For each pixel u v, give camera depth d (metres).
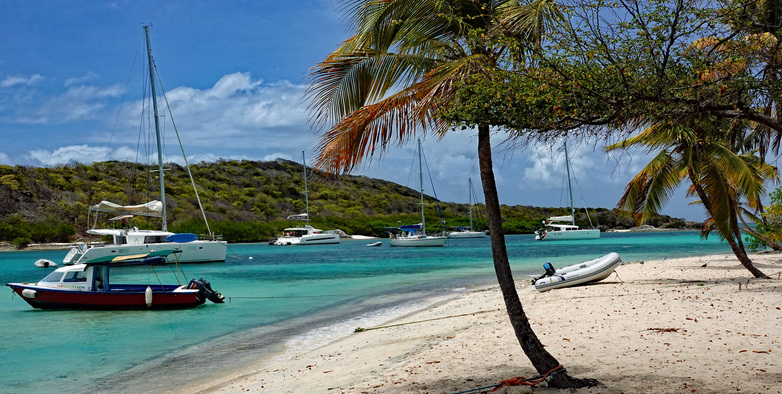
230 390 8.80
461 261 41.97
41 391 9.52
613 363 7.70
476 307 16.25
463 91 5.61
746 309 11.64
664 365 7.40
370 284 26.25
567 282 18.50
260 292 23.69
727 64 5.36
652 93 5.17
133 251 38.19
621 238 86.88
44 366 11.27
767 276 18.59
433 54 6.94
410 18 6.72
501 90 5.31
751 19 5.47
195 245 41.28
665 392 6.09
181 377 10.20
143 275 33.81
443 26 6.80
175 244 40.25
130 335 14.47
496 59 5.80
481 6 6.45
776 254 30.56
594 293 16.31
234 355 11.98
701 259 30.12
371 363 9.51
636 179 19.12
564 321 11.64
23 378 10.38
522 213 118.25
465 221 107.69
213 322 16.27
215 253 42.38
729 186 17.95
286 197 107.88
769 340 8.61
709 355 7.86
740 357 7.62
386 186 123.12
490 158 6.19
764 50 5.48
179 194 89.75
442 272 32.12
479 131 6.20
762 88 5.17
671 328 10.02
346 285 26.06
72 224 73.88
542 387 6.41
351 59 7.04
